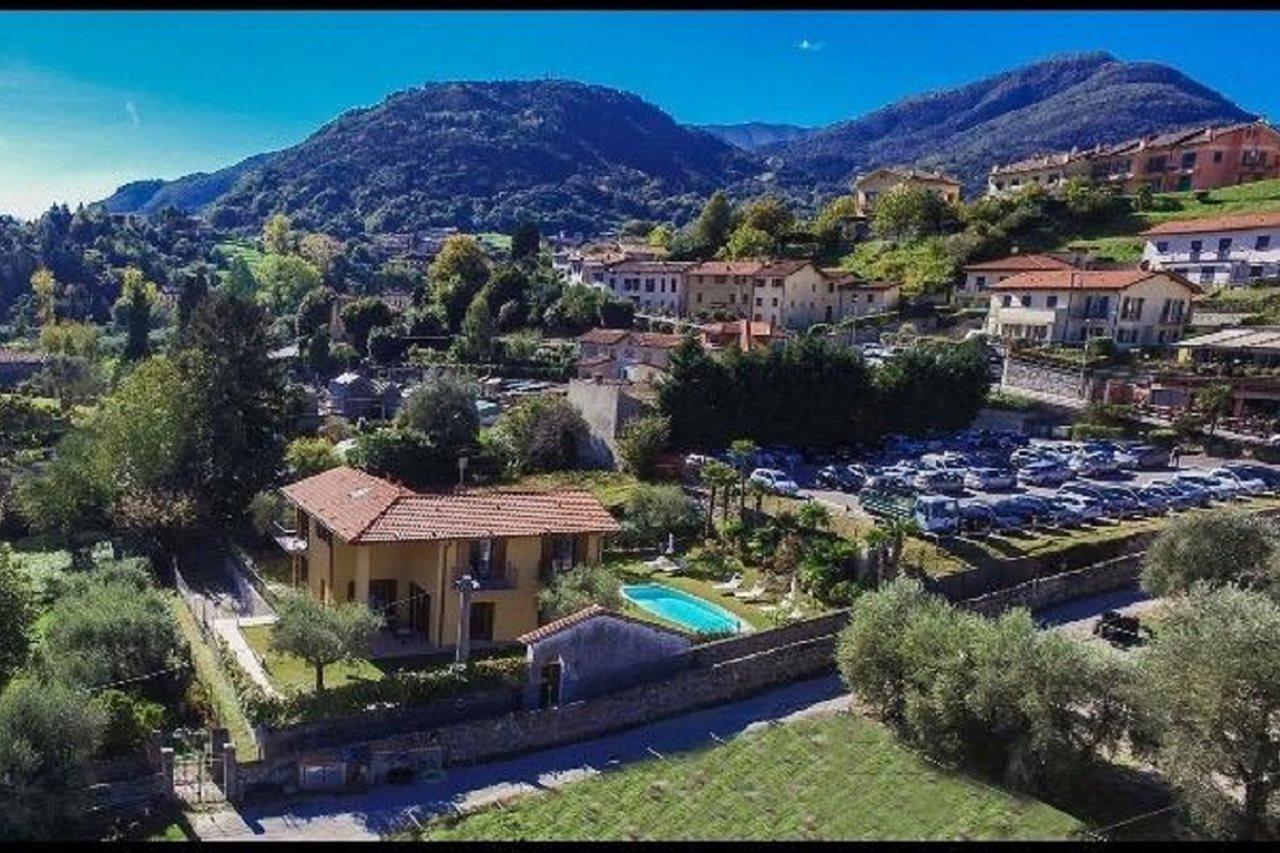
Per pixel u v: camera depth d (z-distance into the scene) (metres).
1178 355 85.00
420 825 28.41
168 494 59.09
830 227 143.75
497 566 41.44
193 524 58.69
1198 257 103.44
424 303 132.62
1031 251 121.31
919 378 77.31
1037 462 66.69
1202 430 74.50
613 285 136.88
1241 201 119.94
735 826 25.55
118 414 62.03
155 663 35.88
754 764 29.39
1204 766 25.00
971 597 46.19
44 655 35.41
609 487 64.69
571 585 40.81
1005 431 80.38
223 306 65.69
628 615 38.62
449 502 42.53
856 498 61.22
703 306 125.88
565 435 71.75
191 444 62.12
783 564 50.09
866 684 33.91
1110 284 90.88
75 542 57.66
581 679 36.56
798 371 73.19
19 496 61.38
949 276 119.31
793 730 31.94
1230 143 133.25
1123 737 29.03
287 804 30.09
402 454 67.12
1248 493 61.69
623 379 91.44
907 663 32.72
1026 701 28.48
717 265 126.38
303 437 75.31
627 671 37.38
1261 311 89.44
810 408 73.31
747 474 62.19
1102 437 76.69
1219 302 93.00
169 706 34.44
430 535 39.69
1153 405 79.62
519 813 27.88
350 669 37.84
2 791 26.34
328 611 35.41
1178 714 25.94
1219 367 79.44
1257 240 98.44
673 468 66.56
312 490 47.38
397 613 42.31
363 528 39.62
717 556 53.06
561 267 161.25
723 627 43.22
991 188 163.50
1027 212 126.19
